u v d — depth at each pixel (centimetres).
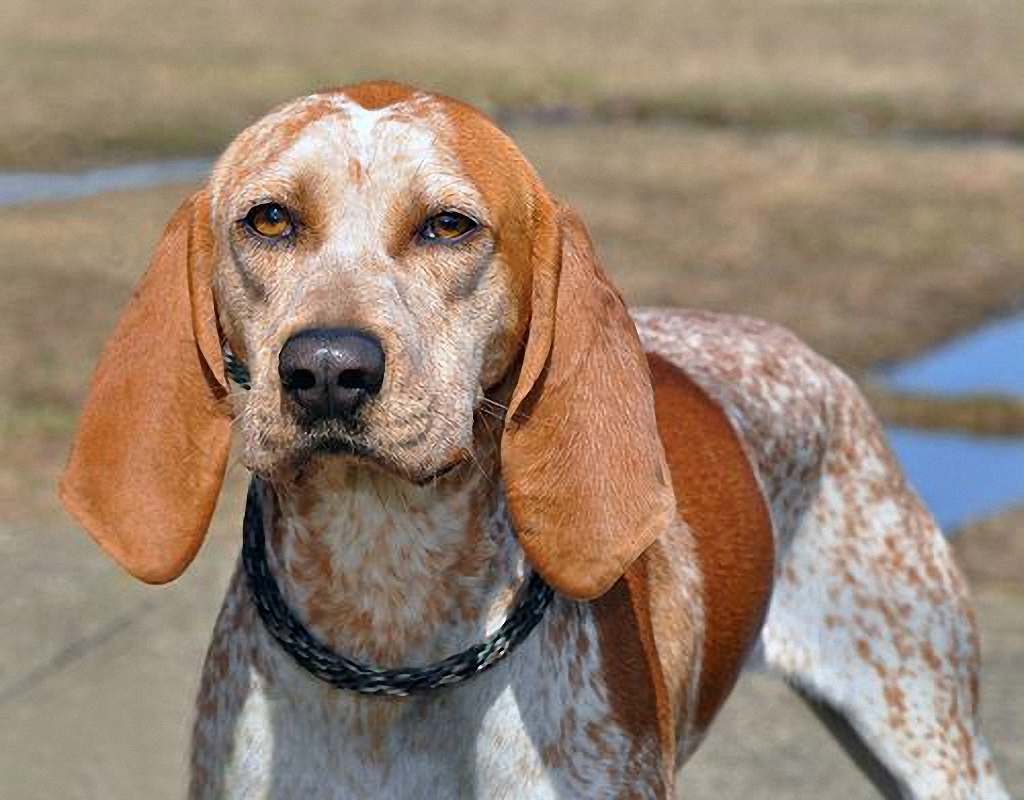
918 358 1592
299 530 500
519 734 510
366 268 472
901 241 2053
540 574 508
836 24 4097
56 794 797
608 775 523
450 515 499
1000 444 1341
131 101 2738
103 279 1727
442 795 507
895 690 669
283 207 483
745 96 3105
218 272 497
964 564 1104
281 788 509
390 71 3191
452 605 504
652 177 2398
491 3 4328
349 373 447
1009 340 1666
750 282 1838
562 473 504
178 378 504
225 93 2858
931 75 3400
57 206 2047
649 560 588
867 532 679
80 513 507
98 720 865
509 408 503
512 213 496
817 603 672
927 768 668
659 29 3972
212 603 1009
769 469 658
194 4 4050
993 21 4184
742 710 908
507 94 3042
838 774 848
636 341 514
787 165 2525
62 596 1015
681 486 620
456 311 486
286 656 505
